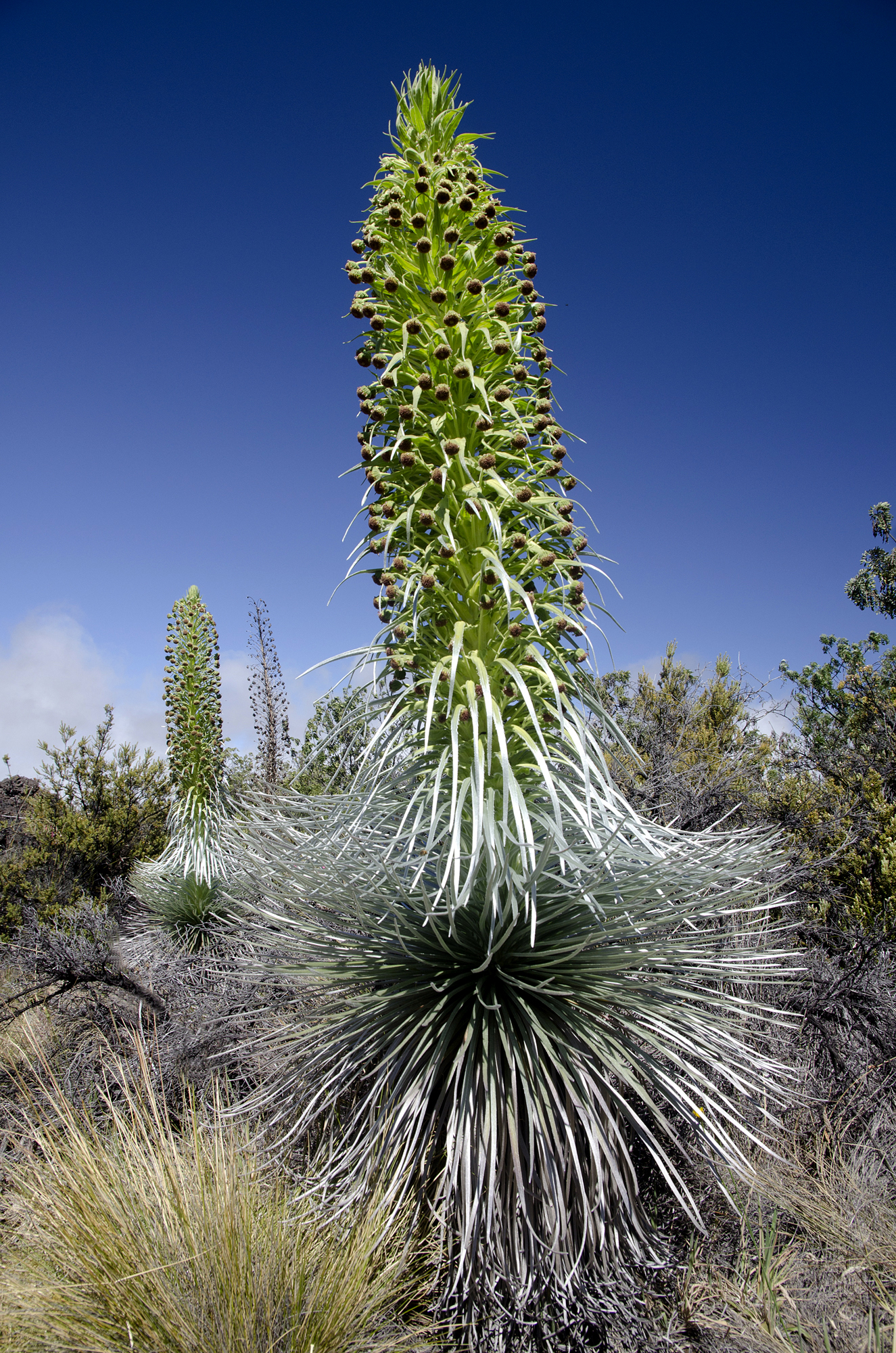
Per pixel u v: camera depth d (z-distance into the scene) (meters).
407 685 1.86
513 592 1.88
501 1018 1.74
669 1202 1.94
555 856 1.76
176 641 4.54
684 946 1.81
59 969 2.97
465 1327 1.57
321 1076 1.99
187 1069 2.62
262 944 2.18
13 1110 2.54
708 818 3.80
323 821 1.91
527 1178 1.67
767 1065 1.77
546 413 1.87
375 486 1.92
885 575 7.12
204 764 4.37
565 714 1.83
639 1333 1.62
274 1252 1.56
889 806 3.93
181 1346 1.39
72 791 6.34
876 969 2.90
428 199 1.94
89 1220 1.62
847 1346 1.65
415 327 1.80
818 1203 2.07
